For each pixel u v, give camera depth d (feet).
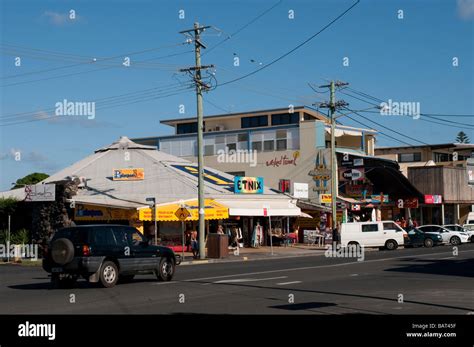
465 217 241.96
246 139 197.98
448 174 220.64
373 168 187.42
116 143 167.94
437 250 133.59
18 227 145.89
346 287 60.54
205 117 230.89
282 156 190.19
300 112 213.25
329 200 173.78
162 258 69.05
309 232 166.40
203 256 118.42
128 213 125.29
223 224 152.87
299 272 80.69
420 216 224.74
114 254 63.00
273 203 155.22
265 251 141.69
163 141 215.51
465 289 57.36
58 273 61.62
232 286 62.59
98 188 147.43
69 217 132.26
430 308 45.39
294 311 44.50
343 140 216.33
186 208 120.37
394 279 68.28
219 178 167.02
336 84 152.15
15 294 58.03
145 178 151.94
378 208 196.95
